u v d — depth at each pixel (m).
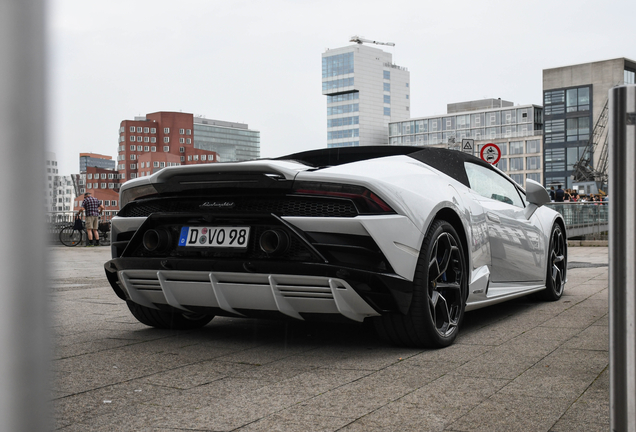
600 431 1.80
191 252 2.99
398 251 2.84
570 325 3.76
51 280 0.51
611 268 1.04
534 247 4.56
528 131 113.19
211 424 1.89
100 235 17.53
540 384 2.35
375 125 162.25
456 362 2.75
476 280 3.51
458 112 128.75
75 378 2.49
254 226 2.89
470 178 3.90
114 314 4.30
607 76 75.75
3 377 0.49
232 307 2.99
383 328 3.03
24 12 0.48
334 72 162.88
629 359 1.01
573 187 66.31
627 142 1.01
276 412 2.01
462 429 1.83
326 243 2.77
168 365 2.71
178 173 3.02
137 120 177.12
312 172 2.86
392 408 2.04
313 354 2.95
